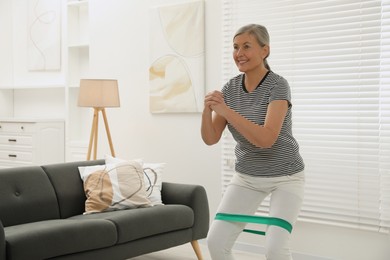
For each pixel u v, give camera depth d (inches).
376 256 144.6
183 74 184.9
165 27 189.6
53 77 244.8
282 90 95.7
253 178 99.2
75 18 228.8
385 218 140.6
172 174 190.9
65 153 232.8
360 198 145.5
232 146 171.9
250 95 99.4
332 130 150.3
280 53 159.8
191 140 185.2
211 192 179.9
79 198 150.6
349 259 149.3
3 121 235.5
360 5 144.2
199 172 183.0
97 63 214.1
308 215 155.0
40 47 246.7
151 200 152.3
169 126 191.5
